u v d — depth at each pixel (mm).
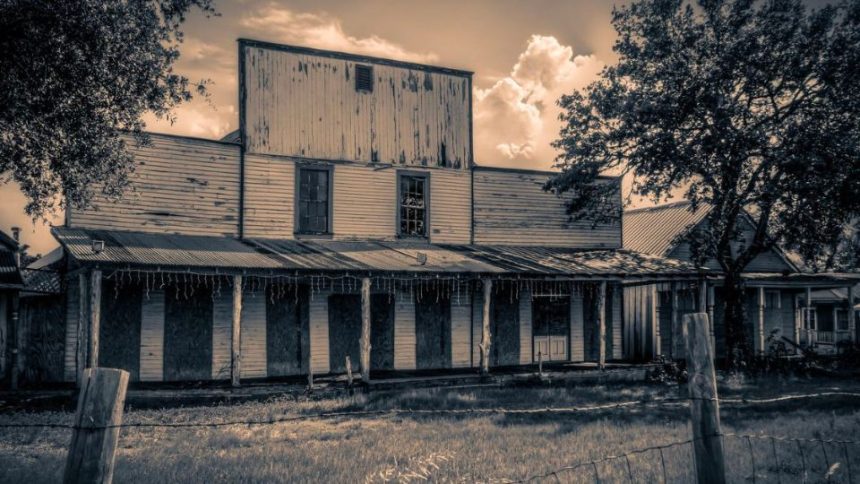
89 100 15781
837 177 22984
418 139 24438
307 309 21484
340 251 21141
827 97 23391
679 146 23484
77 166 16562
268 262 18234
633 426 12906
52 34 14562
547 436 11812
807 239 25234
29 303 19641
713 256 25609
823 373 24891
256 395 17406
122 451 10836
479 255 22969
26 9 14039
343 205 23047
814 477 8391
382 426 13273
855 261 33031
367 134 23625
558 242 26609
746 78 23516
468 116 25406
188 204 20797
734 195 24547
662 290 26359
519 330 24594
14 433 12156
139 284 19438
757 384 21422
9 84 14602
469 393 18438
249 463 9641
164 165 20562
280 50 22672
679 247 29172
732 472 8555
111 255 16500
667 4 24031
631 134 24078
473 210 25172
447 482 8336
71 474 3736
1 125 15367
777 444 10367
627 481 8156
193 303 20016
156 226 20281
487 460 9703
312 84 23000
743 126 23562
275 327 21000
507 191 25844
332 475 8805
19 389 16984
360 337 20547
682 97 23422
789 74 23328
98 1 15039
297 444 11430
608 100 24703
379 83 24031
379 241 23422
